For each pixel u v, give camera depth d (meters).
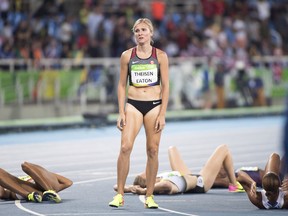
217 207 22.81
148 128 22.70
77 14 63.00
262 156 38.47
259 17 70.31
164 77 22.69
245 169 26.11
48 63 54.00
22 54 54.88
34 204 23.39
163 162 35.81
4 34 55.19
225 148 26.00
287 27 71.62
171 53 61.62
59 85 54.44
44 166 34.38
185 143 45.06
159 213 21.69
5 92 51.75
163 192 25.19
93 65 56.03
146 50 22.70
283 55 70.00
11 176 23.98
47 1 59.56
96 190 26.88
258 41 68.00
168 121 58.69
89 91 55.94
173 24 64.62
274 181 21.88
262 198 22.27
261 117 63.62
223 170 26.73
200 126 56.06
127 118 22.62
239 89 62.78
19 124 51.47
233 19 67.94
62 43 57.84
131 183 29.02
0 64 51.59
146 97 22.62
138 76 22.62
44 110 53.84
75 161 36.34
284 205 22.25
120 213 21.70
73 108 55.16
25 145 43.78
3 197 24.30
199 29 66.56
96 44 59.16
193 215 21.31
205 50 63.38
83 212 21.88
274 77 64.81
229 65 62.12
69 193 26.05
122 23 61.22
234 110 62.62
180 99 59.72
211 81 61.19
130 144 22.52
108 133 50.69
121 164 22.64
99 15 60.56
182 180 25.31
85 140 46.56
